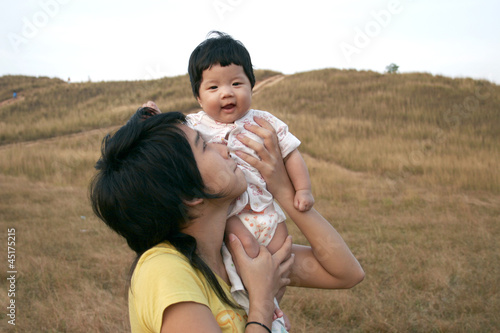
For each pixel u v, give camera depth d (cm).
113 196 115
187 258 117
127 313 428
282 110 2367
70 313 420
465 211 897
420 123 1998
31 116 2545
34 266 542
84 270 540
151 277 108
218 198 124
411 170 1362
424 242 685
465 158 1448
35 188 1112
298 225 162
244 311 128
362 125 1984
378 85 2722
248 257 132
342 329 424
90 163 1392
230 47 177
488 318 438
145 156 114
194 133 127
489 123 1941
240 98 173
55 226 749
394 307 464
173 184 115
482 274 550
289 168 173
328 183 1177
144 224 116
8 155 1472
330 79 2981
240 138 165
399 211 906
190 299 103
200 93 181
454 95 2438
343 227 774
